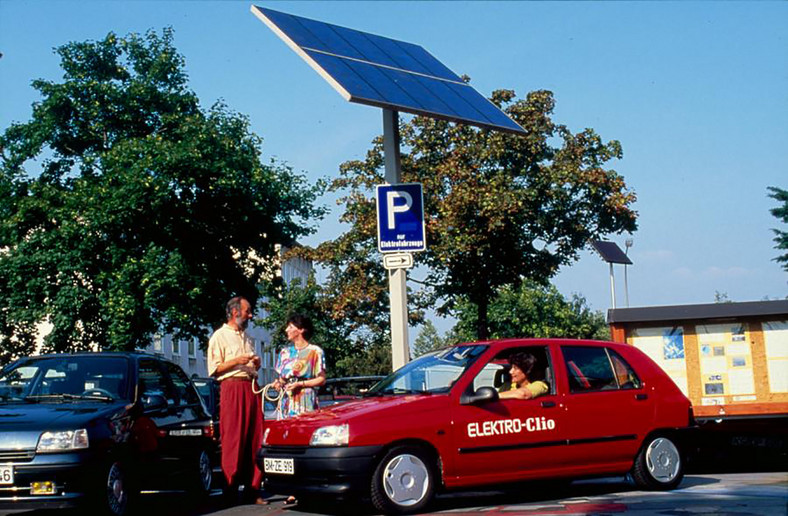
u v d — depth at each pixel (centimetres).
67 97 3906
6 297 3656
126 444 988
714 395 1381
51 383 1062
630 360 1048
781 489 951
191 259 3688
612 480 1204
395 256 1393
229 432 1073
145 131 4050
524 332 6569
